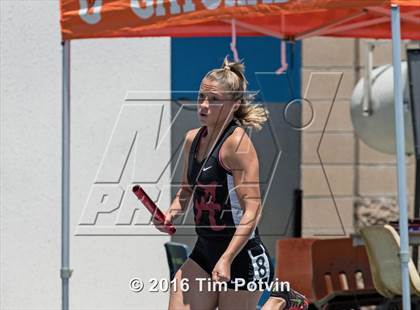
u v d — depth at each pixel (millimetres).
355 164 29000
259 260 18188
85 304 26906
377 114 26891
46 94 26891
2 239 26688
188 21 19047
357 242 24016
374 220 29266
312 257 24047
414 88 23422
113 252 26922
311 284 24047
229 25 25906
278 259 24062
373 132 27203
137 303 26906
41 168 26844
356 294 23297
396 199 29547
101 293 26953
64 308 20203
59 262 26938
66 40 19875
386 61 29219
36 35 26812
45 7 26844
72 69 26984
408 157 29516
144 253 26828
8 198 26703
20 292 26812
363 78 27609
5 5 26641
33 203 26812
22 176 26750
